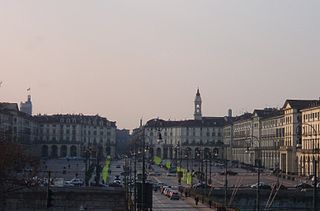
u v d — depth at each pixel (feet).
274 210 373.40
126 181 383.24
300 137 629.92
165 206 316.40
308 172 561.43
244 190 376.89
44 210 310.45
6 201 304.71
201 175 479.41
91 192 321.93
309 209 373.81
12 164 272.10
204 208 307.37
